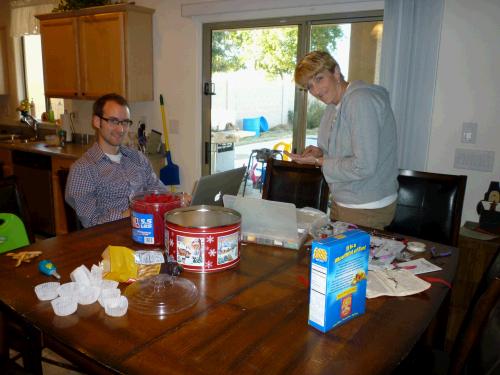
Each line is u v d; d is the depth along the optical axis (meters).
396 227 2.10
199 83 3.53
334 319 0.99
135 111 3.95
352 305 1.04
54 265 1.31
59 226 3.85
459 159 2.47
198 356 0.88
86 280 1.12
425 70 2.46
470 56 2.36
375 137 1.72
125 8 3.38
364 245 1.03
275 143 3.26
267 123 3.27
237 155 3.47
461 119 2.44
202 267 1.27
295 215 1.45
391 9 2.46
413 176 2.09
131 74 3.53
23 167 3.99
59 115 4.65
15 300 1.11
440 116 2.50
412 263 1.40
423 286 1.22
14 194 1.78
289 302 1.12
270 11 3.04
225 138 3.51
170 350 0.90
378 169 1.85
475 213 2.47
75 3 3.64
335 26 2.86
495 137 2.36
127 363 0.86
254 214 1.53
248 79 3.31
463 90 2.41
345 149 1.88
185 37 3.50
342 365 0.86
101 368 0.88
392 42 2.48
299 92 3.08
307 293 1.17
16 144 4.13
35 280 1.22
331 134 1.92
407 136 2.54
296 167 2.38
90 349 0.90
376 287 1.20
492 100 2.34
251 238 1.55
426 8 2.40
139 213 1.47
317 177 2.31
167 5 3.54
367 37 2.76
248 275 1.28
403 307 1.12
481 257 2.13
